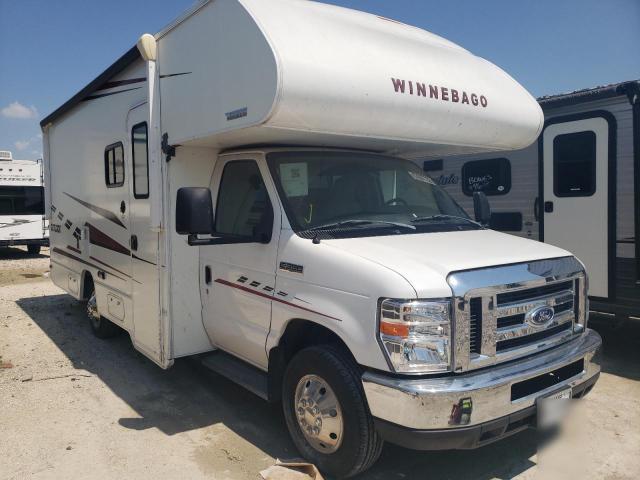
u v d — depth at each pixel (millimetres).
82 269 7070
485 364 3230
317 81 3500
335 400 3457
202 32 4035
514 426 3336
